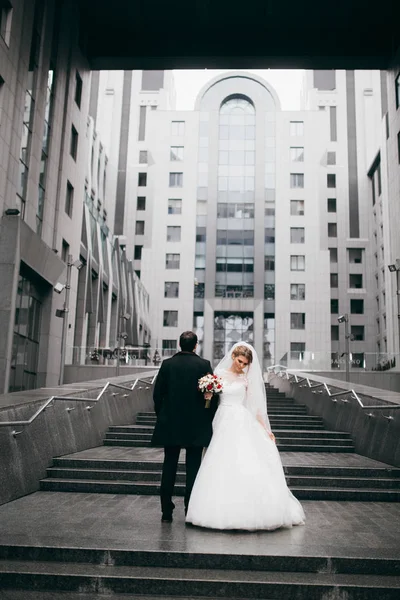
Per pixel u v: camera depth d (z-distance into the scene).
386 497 7.93
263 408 6.50
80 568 4.91
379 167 68.06
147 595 4.63
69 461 8.77
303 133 66.06
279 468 6.29
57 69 27.27
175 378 6.16
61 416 9.63
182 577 4.72
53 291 26.33
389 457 9.47
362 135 74.12
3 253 20.23
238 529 5.85
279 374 27.14
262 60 33.84
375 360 29.73
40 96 24.47
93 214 39.62
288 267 62.97
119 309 45.69
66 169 28.88
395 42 32.84
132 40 33.53
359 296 69.62
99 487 8.00
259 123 66.31
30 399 8.41
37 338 25.61
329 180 72.75
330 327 63.75
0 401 8.00
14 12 20.83
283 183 64.94
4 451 7.24
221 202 64.88
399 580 4.75
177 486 8.02
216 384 5.98
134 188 68.00
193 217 64.69
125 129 70.25
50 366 26.19
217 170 65.62
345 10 31.11
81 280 35.03
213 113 67.00
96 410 11.67
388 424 9.84
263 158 65.56
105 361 32.19
